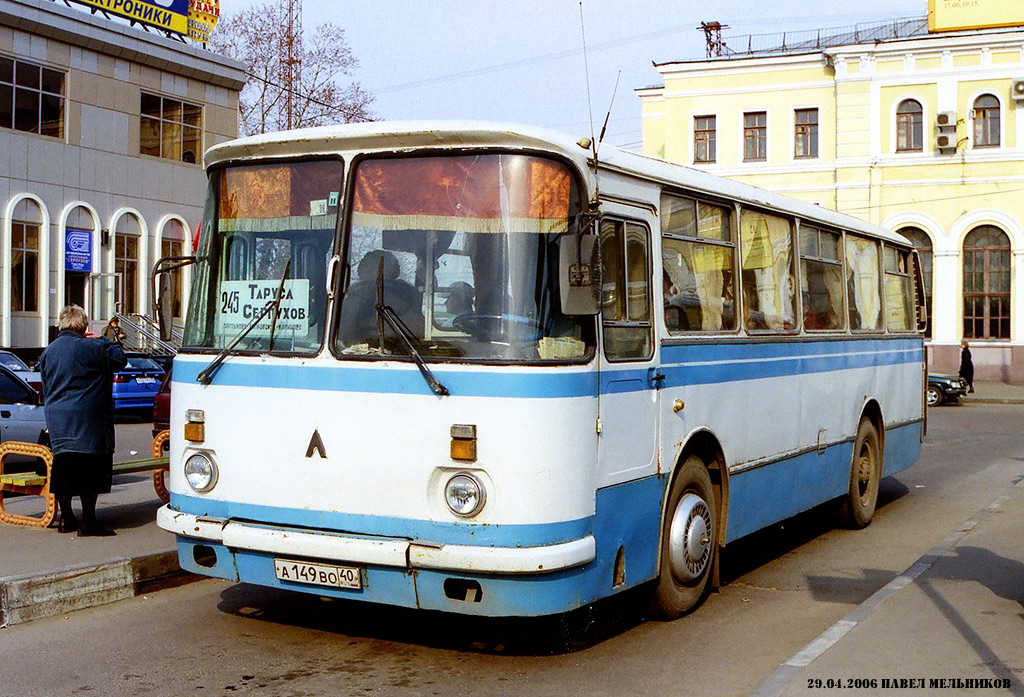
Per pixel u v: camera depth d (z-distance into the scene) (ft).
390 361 18.44
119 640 21.08
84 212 103.71
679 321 22.68
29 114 98.43
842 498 34.42
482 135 18.43
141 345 103.24
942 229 119.14
